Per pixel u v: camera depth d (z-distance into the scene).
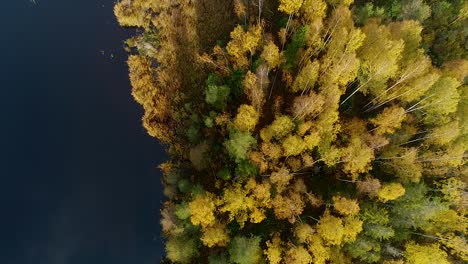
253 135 66.31
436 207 55.97
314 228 59.34
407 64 62.06
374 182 56.97
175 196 69.50
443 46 69.75
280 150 58.88
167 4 80.12
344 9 61.59
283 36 65.44
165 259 71.75
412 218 57.84
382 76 58.94
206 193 61.81
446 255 55.56
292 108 63.03
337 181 65.25
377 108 67.25
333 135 59.66
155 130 73.44
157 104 74.06
